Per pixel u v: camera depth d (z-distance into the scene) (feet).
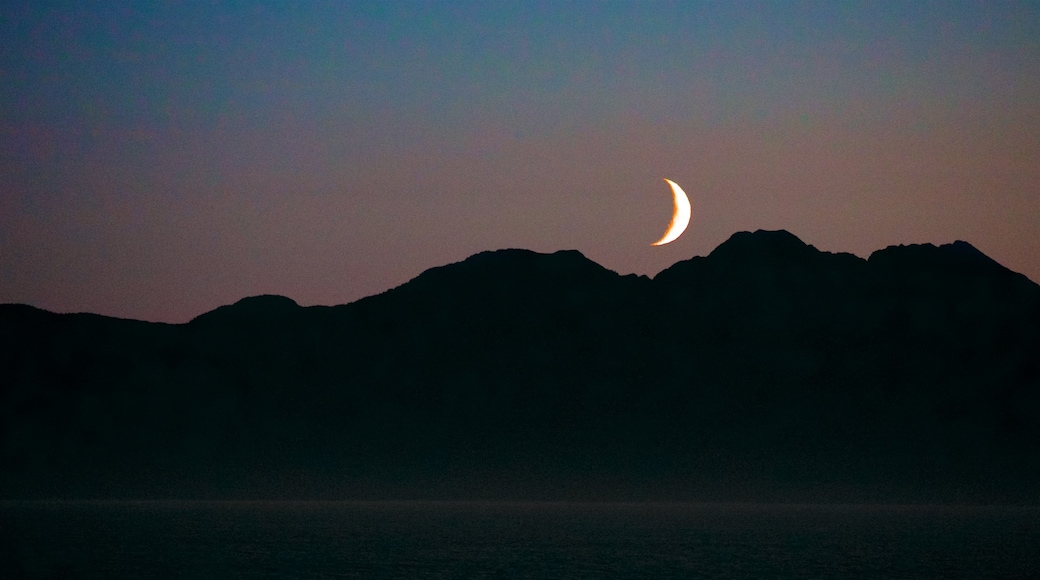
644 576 468.34
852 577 468.34
